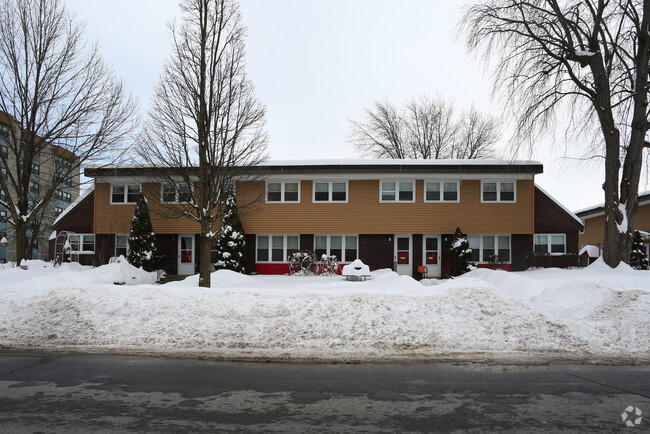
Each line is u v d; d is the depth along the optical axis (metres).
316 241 25.30
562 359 7.34
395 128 43.94
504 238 24.47
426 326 8.41
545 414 4.87
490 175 23.69
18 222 19.52
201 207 14.65
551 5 18.75
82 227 26.69
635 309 9.04
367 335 8.17
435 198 24.48
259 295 9.82
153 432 4.33
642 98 18.19
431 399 5.37
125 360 7.18
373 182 24.78
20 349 7.90
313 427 4.47
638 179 18.42
